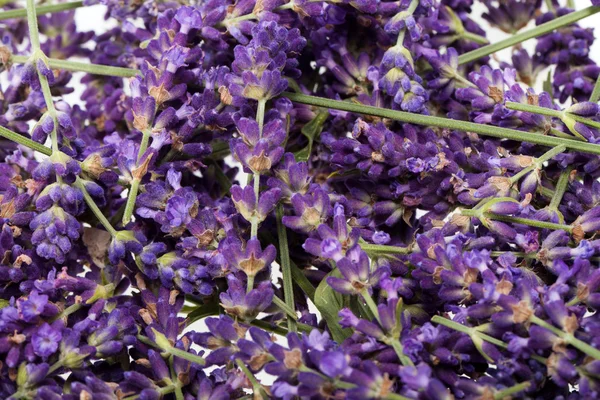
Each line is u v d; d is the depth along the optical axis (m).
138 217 0.32
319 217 0.30
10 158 0.33
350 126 0.33
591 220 0.30
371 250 0.31
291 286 0.31
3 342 0.29
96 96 0.37
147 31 0.35
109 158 0.31
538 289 0.29
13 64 0.35
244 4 0.32
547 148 0.32
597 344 0.27
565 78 0.35
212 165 0.34
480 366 0.30
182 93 0.31
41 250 0.30
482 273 0.28
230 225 0.31
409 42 0.33
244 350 0.28
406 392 0.28
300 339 0.30
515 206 0.30
